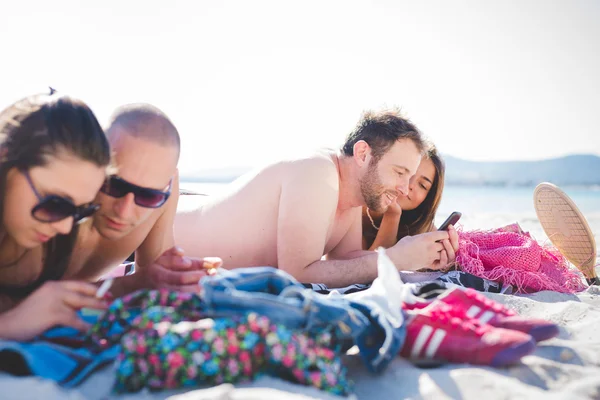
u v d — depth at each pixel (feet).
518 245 12.58
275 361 5.48
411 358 6.83
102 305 6.42
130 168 7.14
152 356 5.27
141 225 8.43
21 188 5.90
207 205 11.47
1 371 5.63
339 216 12.10
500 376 6.17
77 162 5.86
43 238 6.28
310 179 10.36
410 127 11.36
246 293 6.07
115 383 5.32
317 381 5.45
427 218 14.11
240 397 4.85
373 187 11.39
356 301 6.95
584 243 12.88
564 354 6.97
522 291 11.85
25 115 5.95
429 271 12.75
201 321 5.71
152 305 6.10
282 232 10.37
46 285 6.40
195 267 7.95
